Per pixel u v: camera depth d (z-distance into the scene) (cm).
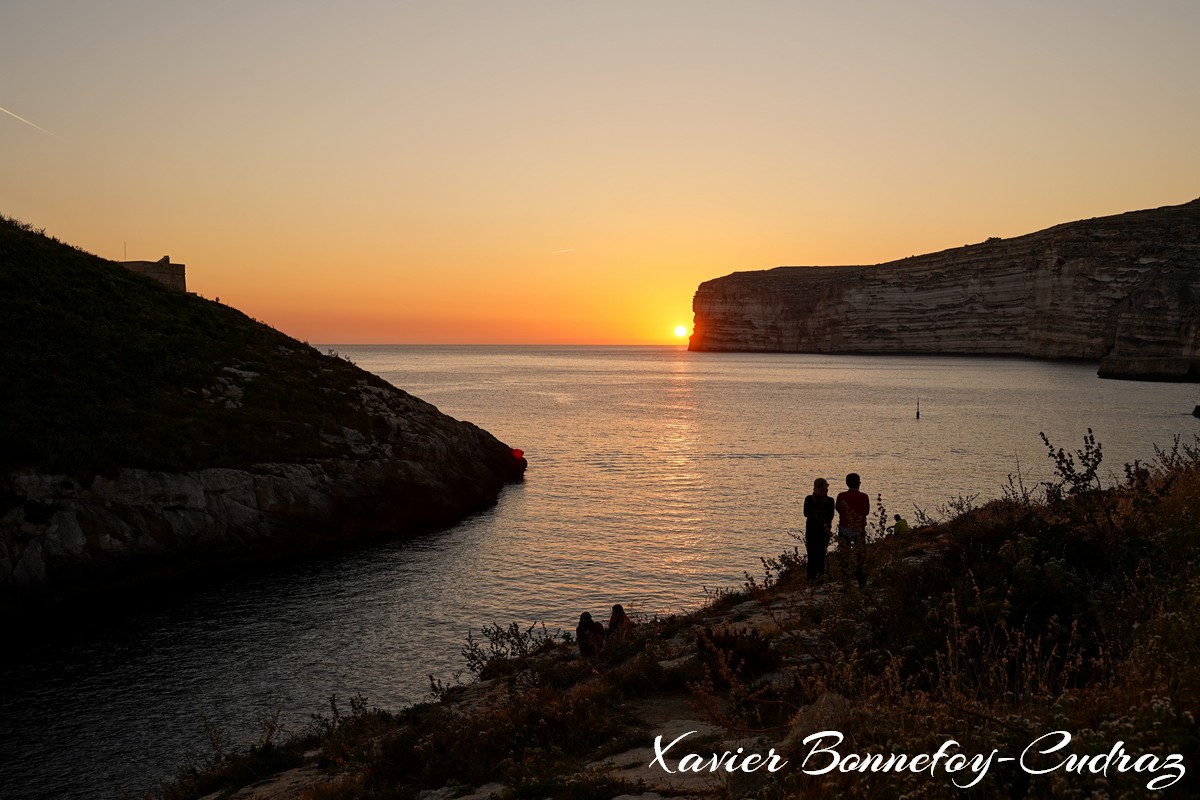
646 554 2933
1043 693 542
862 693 584
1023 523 905
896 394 11544
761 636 1016
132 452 2741
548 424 7719
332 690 1703
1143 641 562
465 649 1788
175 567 2633
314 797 812
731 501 3988
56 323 3269
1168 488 908
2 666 1858
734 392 12394
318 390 3809
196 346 3675
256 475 3003
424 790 776
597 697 911
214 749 1281
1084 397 10331
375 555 2933
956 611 694
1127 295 15212
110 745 1456
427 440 3891
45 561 2367
